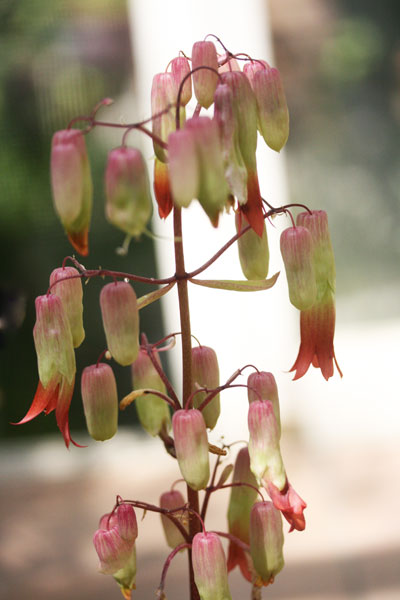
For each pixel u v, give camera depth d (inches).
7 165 168.4
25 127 167.6
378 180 178.2
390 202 178.7
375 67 174.6
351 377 181.5
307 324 43.8
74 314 42.6
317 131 176.6
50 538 142.3
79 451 173.8
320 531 136.9
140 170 34.4
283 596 116.4
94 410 42.3
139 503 42.5
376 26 173.5
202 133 34.8
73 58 167.0
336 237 179.6
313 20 173.5
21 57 166.6
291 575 122.6
